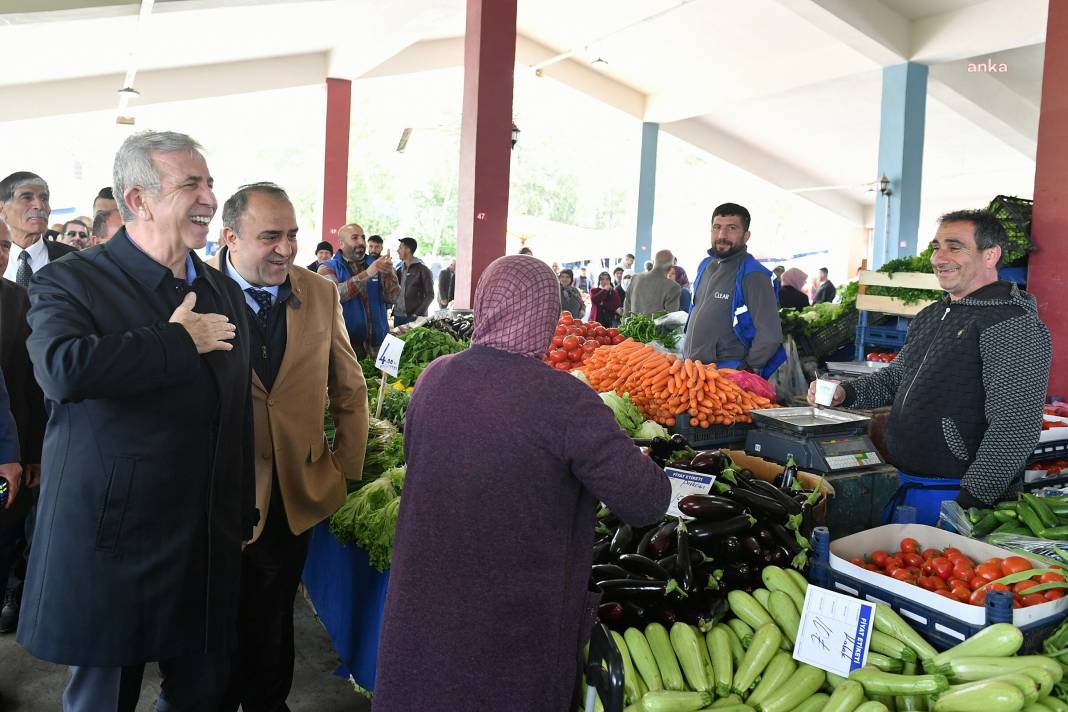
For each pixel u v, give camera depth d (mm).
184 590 1932
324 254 9500
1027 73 12875
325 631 3918
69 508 1848
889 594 2092
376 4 11734
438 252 33062
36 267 4062
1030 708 1734
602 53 15773
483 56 8461
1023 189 17859
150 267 1962
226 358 2039
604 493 1602
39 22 9219
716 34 13852
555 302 1706
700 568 2334
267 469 2537
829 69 13305
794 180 18938
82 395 1729
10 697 3195
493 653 1598
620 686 1597
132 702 2020
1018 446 2725
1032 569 2105
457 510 1629
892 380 3283
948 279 2928
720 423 3668
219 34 12031
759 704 1964
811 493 2721
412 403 1766
